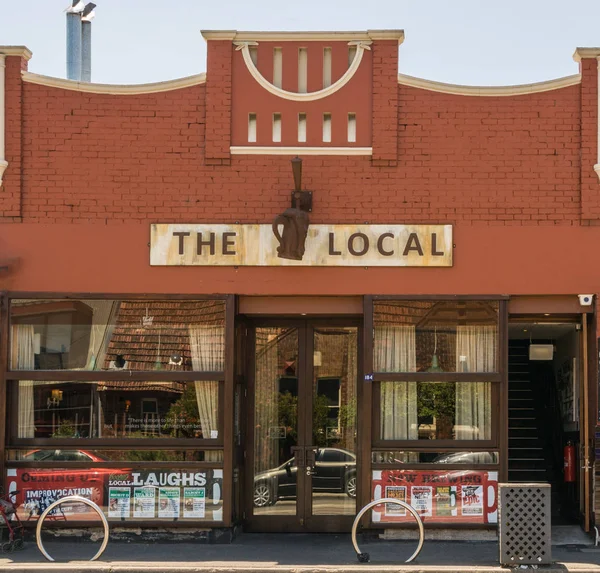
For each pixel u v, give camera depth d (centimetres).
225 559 1000
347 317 1180
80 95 1132
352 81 1129
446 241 1112
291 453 1181
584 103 1116
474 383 1120
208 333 1121
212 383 1119
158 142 1129
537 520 938
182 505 1098
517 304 1123
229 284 1116
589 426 1103
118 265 1120
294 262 1112
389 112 1120
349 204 1119
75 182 1126
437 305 1120
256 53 1138
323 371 1188
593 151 1112
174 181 1125
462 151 1121
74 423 1117
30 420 1118
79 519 1095
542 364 1589
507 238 1113
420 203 1117
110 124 1130
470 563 965
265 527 1172
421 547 976
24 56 1137
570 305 1118
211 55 1130
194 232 1118
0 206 1120
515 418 1580
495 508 1095
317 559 1000
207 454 1110
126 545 1081
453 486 1099
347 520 1168
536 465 1433
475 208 1116
